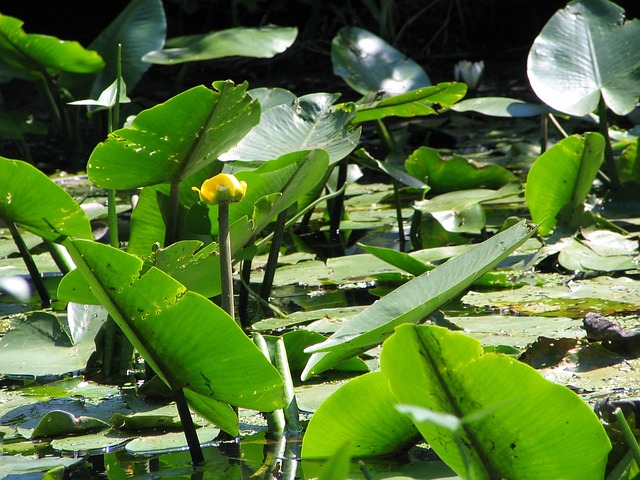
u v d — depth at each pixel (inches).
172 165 216.7
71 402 216.1
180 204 225.5
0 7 860.0
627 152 297.0
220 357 204.7
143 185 218.1
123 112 504.1
